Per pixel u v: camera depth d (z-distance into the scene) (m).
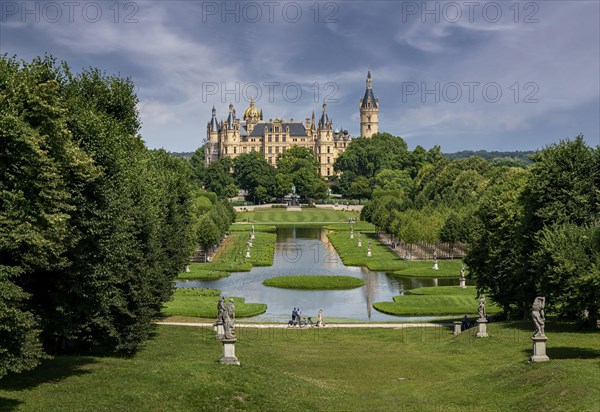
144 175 74.75
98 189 47.88
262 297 110.06
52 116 43.47
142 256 61.50
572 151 72.75
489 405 41.66
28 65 48.81
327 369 55.22
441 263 146.75
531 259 71.62
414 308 95.44
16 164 40.16
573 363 47.28
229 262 152.12
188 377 45.00
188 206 106.75
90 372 46.50
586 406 37.41
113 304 53.75
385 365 57.06
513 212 80.19
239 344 66.81
